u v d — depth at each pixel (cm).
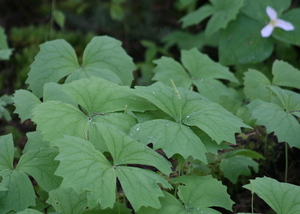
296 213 173
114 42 269
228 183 270
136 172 166
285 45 391
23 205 178
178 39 484
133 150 174
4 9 458
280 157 292
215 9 400
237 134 297
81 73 249
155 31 518
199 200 183
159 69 286
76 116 192
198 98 214
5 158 193
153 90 206
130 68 263
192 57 300
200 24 528
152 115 209
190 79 286
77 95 200
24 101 225
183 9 528
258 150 289
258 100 235
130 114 213
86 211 185
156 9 529
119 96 207
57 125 184
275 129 215
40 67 255
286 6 395
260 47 379
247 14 391
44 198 219
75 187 152
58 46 263
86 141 173
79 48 445
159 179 167
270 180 185
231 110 302
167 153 177
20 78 393
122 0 494
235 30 389
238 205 268
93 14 494
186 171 256
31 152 196
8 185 182
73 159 160
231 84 392
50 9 473
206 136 199
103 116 196
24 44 421
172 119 206
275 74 287
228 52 384
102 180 158
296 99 235
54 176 190
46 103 192
